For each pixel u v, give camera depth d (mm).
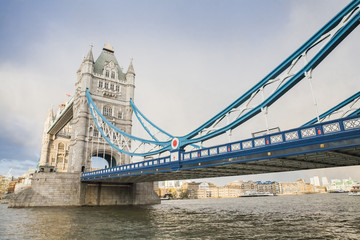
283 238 16172
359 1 15875
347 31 16000
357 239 15625
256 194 197500
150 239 16141
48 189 46312
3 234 18156
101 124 55875
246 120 22031
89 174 45844
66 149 99188
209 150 23547
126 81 66125
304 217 27797
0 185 145625
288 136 17781
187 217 28844
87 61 60812
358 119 14570
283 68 19797
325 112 23281
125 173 35469
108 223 23594
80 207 45250
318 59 17172
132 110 64188
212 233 18047
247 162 21250
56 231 19344
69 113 71750
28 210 38344
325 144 15859
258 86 21219
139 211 37125
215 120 24625
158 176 35969
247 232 18375
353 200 67688
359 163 22312
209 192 186000
